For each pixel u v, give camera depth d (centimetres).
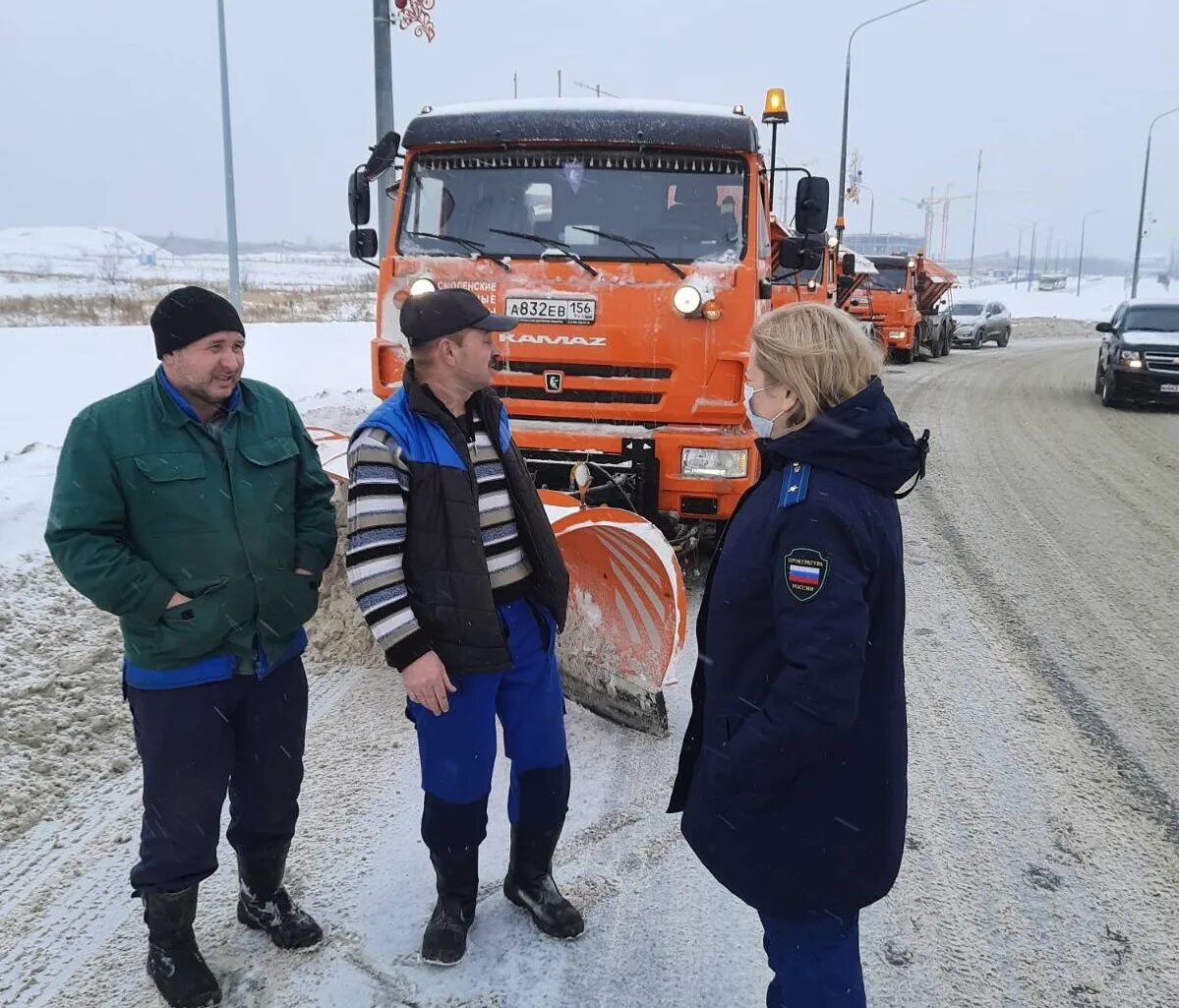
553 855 303
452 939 274
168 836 250
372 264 614
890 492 195
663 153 538
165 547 243
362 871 316
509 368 537
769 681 197
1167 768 396
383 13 1091
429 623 254
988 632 547
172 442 242
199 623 244
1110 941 290
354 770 380
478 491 262
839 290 1427
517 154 548
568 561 413
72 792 359
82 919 291
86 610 520
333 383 1353
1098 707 452
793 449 192
